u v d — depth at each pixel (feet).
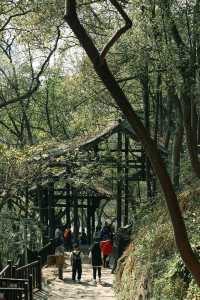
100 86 80.79
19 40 64.03
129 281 48.55
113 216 161.79
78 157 75.36
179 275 33.22
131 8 45.39
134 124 18.84
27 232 71.92
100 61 18.80
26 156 63.57
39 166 64.28
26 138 136.56
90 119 95.30
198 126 51.72
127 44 51.49
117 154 89.15
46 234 95.86
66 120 131.85
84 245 111.04
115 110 93.45
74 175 76.43
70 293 58.65
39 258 58.85
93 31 62.54
